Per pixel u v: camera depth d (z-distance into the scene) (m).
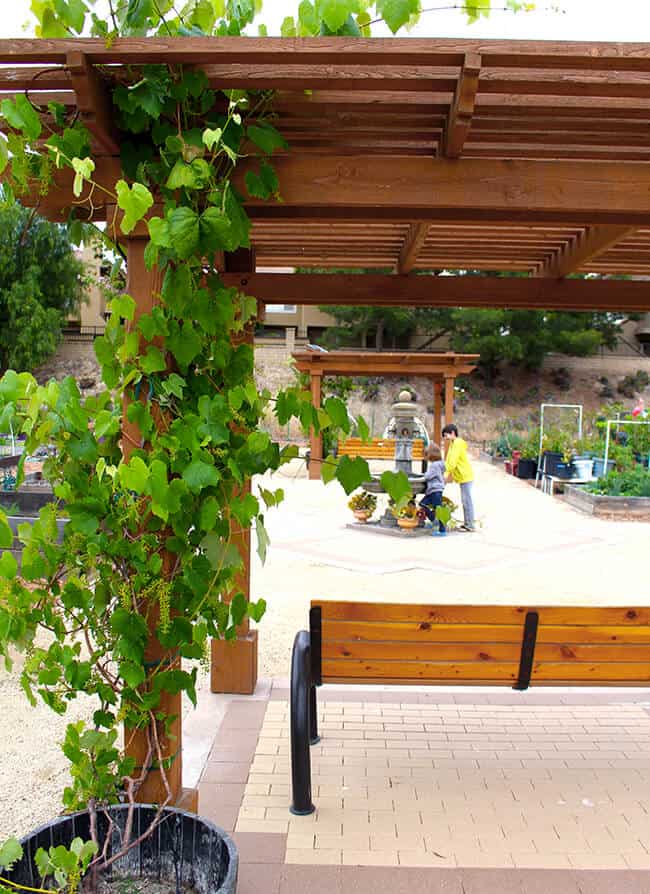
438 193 2.57
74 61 2.08
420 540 9.70
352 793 3.11
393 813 2.95
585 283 4.78
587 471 15.55
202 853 2.23
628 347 44.72
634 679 3.07
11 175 2.26
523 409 38.59
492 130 2.58
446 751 3.53
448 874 2.55
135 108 2.23
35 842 2.15
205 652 2.26
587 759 3.46
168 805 2.41
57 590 2.14
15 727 3.87
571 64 2.08
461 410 37.94
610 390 39.78
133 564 2.13
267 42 2.08
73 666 2.09
